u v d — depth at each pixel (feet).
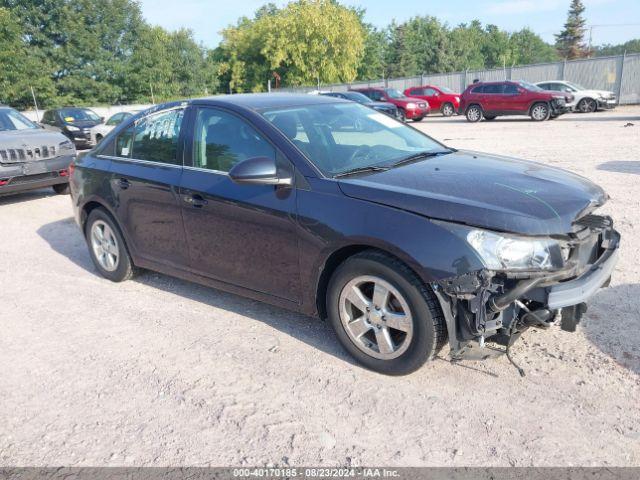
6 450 9.43
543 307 9.75
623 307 13.35
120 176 15.64
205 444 9.33
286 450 9.07
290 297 12.25
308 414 9.98
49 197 32.83
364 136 13.58
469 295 9.46
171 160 14.48
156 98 171.01
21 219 27.22
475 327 9.64
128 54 168.45
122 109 136.15
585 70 96.94
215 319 14.16
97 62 160.76
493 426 9.35
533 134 52.80
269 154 12.22
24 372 12.00
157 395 10.84
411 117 81.71
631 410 9.55
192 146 13.97
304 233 11.35
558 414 9.55
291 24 171.01
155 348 12.76
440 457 8.72
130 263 16.67
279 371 11.48
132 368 11.92
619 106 90.38
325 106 14.43
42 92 150.10
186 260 14.40
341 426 9.61
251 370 11.58
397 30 253.65
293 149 11.90
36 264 19.57
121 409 10.44
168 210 14.28
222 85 200.75
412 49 280.72
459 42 284.20
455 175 11.37
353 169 11.87
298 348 12.40
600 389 10.16
